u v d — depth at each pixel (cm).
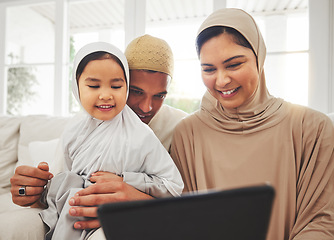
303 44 143
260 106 80
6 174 144
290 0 144
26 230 63
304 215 71
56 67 181
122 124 72
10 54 202
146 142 68
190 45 167
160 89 81
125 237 22
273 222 74
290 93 143
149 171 70
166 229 22
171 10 206
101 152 68
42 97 193
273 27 148
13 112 200
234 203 22
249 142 78
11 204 119
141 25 162
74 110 190
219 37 71
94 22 235
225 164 78
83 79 66
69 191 64
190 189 82
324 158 73
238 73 71
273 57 147
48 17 198
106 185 60
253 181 76
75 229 61
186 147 84
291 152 75
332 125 76
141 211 21
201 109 88
